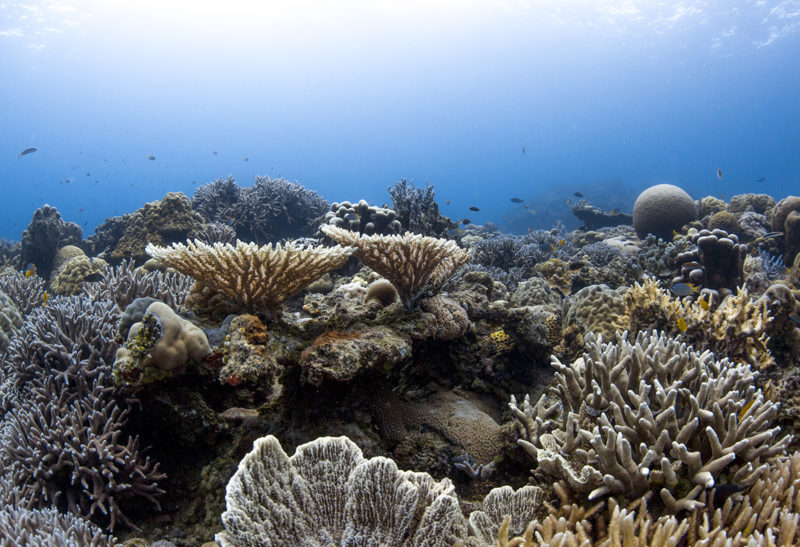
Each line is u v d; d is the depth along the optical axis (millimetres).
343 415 1191
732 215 3828
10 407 1422
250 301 1265
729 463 1003
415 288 1373
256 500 886
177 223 3271
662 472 957
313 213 4289
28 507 1135
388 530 908
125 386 1142
